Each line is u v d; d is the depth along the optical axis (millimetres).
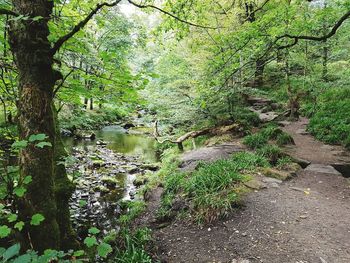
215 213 4934
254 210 4887
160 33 7652
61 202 4180
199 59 11688
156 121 12508
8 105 4234
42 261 1912
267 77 19062
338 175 6562
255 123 12367
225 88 10492
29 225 3043
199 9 7312
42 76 3104
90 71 3682
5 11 2729
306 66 15016
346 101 12289
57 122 4535
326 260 3521
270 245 3953
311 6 10375
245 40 6898
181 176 7031
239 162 6918
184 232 4809
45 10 3129
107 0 5004
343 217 4617
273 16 6715
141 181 9109
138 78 3480
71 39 3572
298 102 15344
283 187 5812
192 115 11852
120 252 4590
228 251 4016
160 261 4102
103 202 7664
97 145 15297
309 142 9766
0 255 1700
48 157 3160
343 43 14047
